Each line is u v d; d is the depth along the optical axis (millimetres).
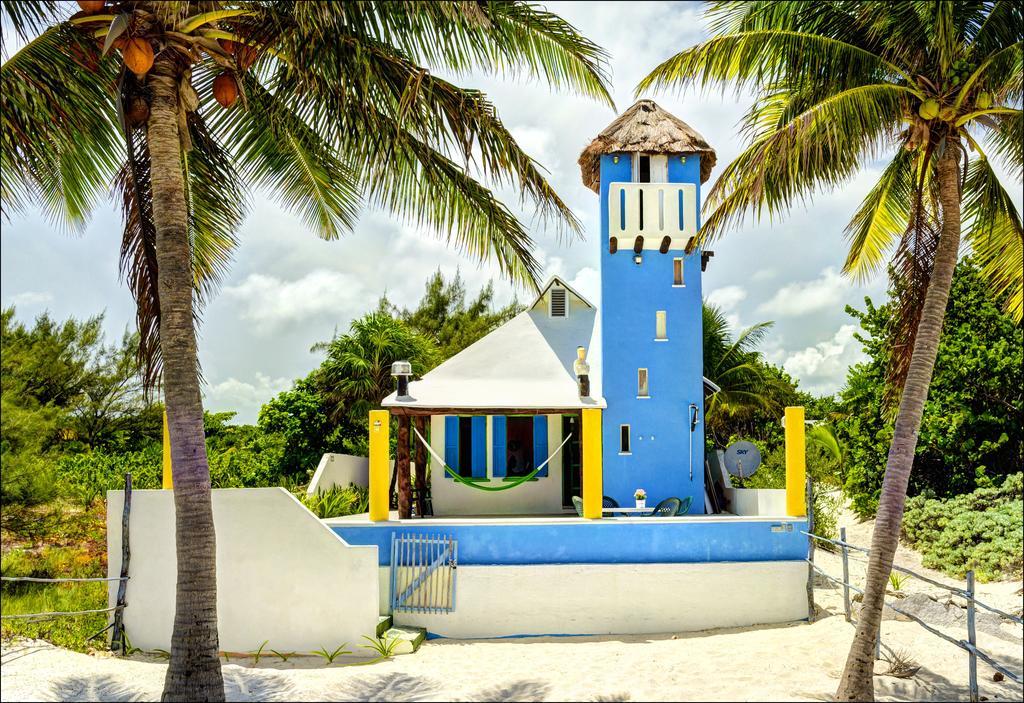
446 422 22438
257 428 36188
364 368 35500
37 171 11875
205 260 14711
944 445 26812
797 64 12125
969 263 28922
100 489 23328
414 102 11180
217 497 14516
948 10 10922
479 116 11602
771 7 12156
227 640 14250
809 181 12406
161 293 10422
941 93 11867
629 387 21078
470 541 15773
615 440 20906
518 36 11766
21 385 26703
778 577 15930
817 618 15898
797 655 13359
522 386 22109
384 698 10711
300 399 35250
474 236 13211
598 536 15914
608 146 21766
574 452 22438
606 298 21438
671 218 21531
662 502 20031
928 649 13773
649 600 15680
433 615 15469
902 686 11789
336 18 10250
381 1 10523
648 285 21438
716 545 16016
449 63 11531
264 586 14336
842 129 11594
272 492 14492
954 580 21047
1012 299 14008
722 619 15758
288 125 13922
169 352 10281
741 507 20609
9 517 18953
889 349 13977
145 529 14406
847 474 30750
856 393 30594
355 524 15797
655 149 21656
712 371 36969
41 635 14023
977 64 11805
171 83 10766
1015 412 26281
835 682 11672
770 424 39812
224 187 14367
